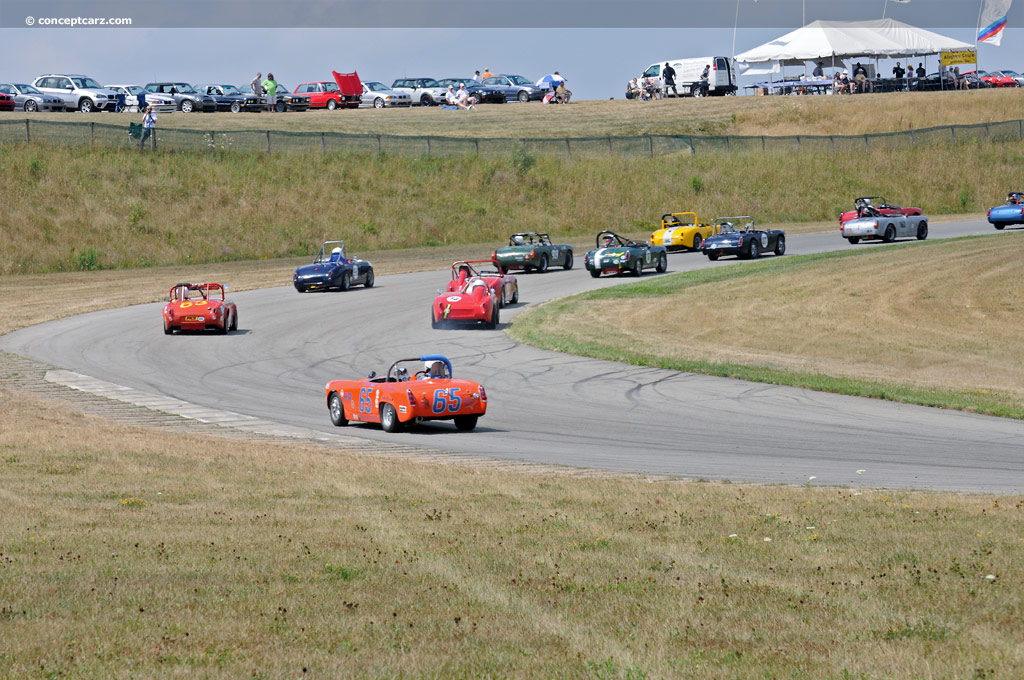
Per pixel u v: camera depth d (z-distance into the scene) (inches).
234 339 4097.0
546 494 1581.0
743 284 5152.6
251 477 1726.1
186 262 6929.1
